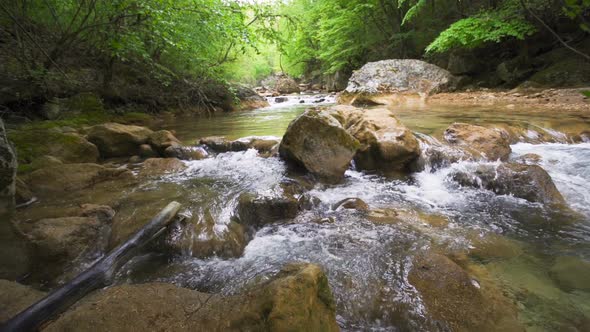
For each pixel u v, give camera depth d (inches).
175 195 142.3
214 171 182.2
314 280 61.2
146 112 430.0
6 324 59.0
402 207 136.9
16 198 130.8
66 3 269.9
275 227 121.7
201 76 483.5
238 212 123.6
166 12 248.8
